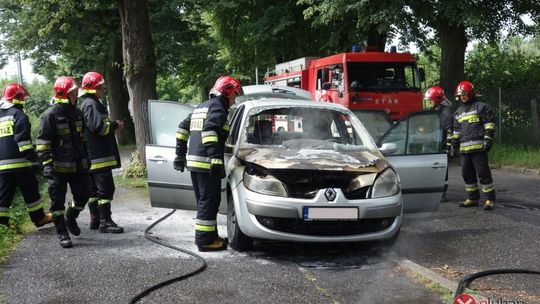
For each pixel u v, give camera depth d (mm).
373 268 5363
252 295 4531
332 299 4457
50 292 4578
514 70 18297
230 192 6047
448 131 8984
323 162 5609
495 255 5805
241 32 22781
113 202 9039
